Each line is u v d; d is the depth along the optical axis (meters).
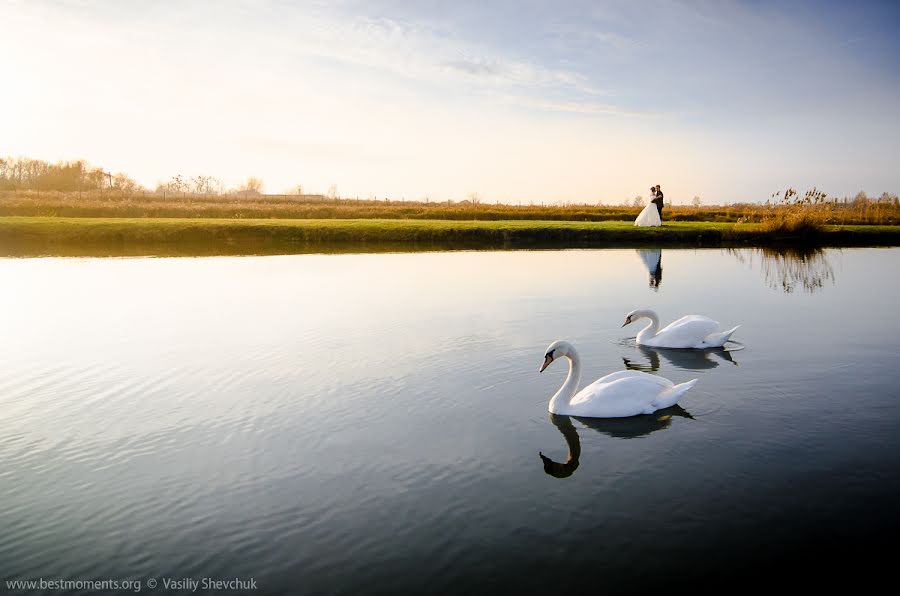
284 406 10.02
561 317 16.20
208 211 51.62
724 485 7.32
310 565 5.96
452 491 7.30
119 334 14.60
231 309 17.27
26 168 107.62
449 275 23.33
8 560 6.15
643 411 9.49
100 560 6.13
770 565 5.81
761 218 44.81
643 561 5.90
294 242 35.84
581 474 7.65
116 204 52.25
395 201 81.19
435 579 5.71
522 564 5.89
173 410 9.93
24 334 14.62
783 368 11.67
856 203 48.28
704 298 18.73
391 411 9.77
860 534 6.27
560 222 44.62
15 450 8.58
